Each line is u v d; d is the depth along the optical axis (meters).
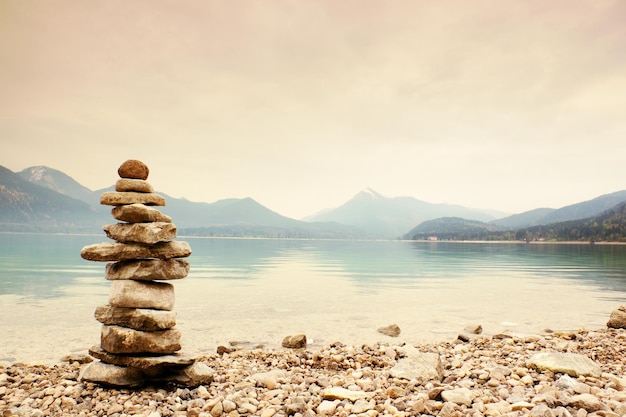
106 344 8.29
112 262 8.78
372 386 8.32
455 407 6.79
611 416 6.12
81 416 6.93
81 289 27.16
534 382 8.52
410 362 9.48
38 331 15.24
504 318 19.25
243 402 7.50
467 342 14.26
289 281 35.84
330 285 32.88
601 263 64.88
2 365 10.62
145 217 8.55
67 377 9.02
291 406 7.02
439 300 24.81
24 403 7.48
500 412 6.70
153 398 7.76
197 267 51.84
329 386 8.59
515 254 103.25
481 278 39.62
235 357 11.63
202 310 20.78
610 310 21.58
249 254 93.50
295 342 13.41
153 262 8.51
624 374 9.35
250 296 26.00
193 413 6.96
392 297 25.95
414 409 6.84
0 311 19.17
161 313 8.29
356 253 110.31
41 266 45.88
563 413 6.17
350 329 16.56
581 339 14.03
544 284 34.19
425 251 128.88
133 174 8.90
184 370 8.48
